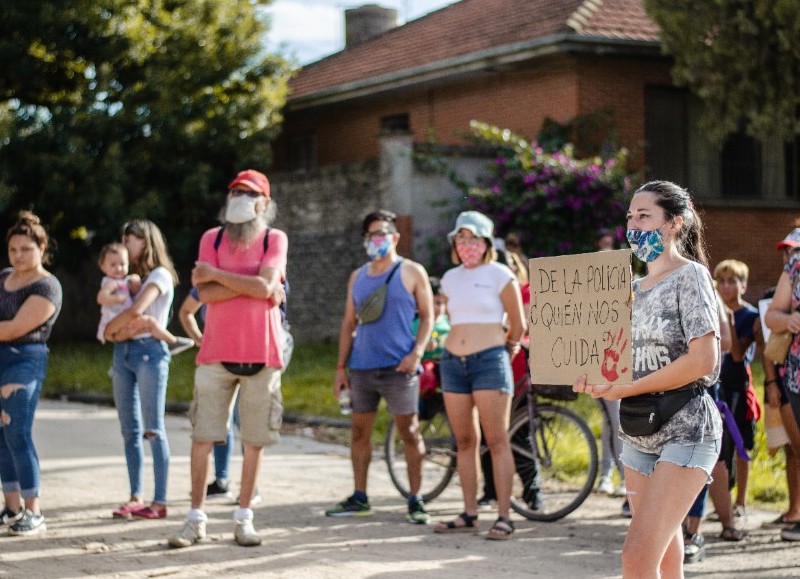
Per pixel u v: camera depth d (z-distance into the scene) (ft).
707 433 16.56
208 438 26.53
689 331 16.42
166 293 29.35
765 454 37.04
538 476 30.94
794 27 58.90
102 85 78.89
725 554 26.43
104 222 77.92
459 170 67.92
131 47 80.28
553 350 17.42
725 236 73.00
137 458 29.71
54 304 27.53
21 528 27.32
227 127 82.17
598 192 63.62
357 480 30.66
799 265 26.40
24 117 78.18
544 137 69.26
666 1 63.26
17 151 77.00
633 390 16.61
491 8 87.04
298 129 94.63
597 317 16.90
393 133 67.31
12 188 76.07
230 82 85.05
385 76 81.10
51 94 82.48
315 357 67.15
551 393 31.09
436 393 33.40
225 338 26.17
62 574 23.77
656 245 16.92
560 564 25.18
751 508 32.42
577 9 71.97
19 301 27.35
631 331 16.62
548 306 17.51
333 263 74.02
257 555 25.70
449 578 23.76
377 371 29.84
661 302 16.78
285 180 77.66
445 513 31.42
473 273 28.53
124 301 29.50
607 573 24.35
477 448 28.96
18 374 27.35
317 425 47.62
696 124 72.64
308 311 76.59
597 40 67.77
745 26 60.18
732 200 73.00
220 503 32.14
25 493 27.55
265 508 31.45
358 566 24.70
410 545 27.04
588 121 68.90
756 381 50.44
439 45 82.89
